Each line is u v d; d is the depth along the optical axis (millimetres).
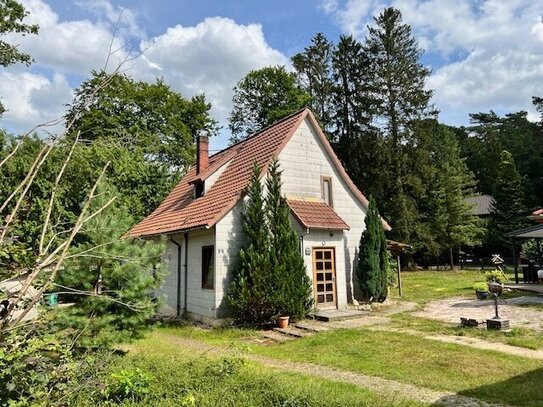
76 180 9805
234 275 14055
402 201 33250
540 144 51750
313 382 6840
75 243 7961
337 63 38469
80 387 4332
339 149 37531
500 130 64500
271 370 7762
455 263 42500
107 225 8164
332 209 17016
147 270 9008
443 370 7836
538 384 6879
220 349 10391
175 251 17375
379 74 35812
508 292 19156
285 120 18234
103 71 4250
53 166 8898
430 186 36219
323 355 9344
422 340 10422
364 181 35344
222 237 14469
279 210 14297
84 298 7957
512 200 38250
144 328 8859
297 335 11930
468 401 6211
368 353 9344
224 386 5645
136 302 8367
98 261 7969
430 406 5969
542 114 49594
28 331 3908
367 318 14102
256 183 14422
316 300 15328
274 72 36875
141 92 29469
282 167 16453
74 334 5680
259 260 13516
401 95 35250
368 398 5707
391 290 21812
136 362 6945
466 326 11859
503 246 40688
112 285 8242
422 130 34594
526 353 8977
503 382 7051
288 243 14117
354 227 18484
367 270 17125
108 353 6621
